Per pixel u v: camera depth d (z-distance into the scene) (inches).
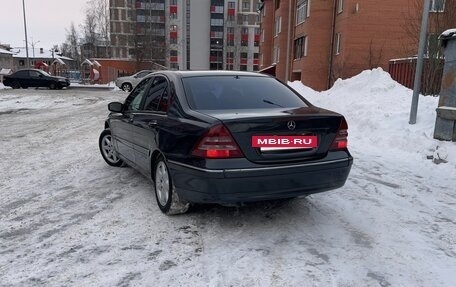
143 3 3248.0
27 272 126.0
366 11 935.0
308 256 136.3
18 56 3442.4
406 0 930.1
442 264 132.0
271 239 149.3
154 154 177.9
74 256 136.4
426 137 296.2
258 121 143.2
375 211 178.1
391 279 122.6
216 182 139.8
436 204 188.1
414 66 600.1
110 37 3218.5
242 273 125.4
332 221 166.2
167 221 165.5
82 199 193.5
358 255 137.4
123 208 180.7
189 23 3508.9
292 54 1299.2
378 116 366.0
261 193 144.1
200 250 140.6
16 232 155.7
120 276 123.9
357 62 951.6
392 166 258.4
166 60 3036.4
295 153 149.2
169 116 167.8
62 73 2069.4
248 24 3619.6
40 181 224.4
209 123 143.3
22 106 718.5
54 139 367.6
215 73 188.4
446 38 276.5
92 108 686.5
